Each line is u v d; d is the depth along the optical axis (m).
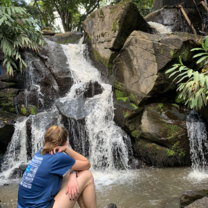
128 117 5.06
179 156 4.56
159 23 9.40
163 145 4.69
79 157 1.91
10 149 5.42
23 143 5.46
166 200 2.96
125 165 4.77
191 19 9.30
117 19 6.35
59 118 5.46
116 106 5.41
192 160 4.60
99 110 5.31
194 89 3.01
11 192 3.59
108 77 6.66
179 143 4.52
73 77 6.68
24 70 7.43
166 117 4.73
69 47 7.85
